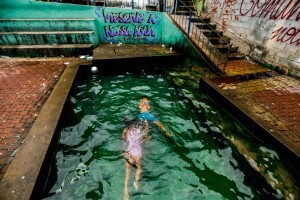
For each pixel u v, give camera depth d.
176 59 9.66
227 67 8.75
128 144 4.29
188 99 6.54
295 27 7.33
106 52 9.70
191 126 5.16
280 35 8.02
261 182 3.63
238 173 3.81
